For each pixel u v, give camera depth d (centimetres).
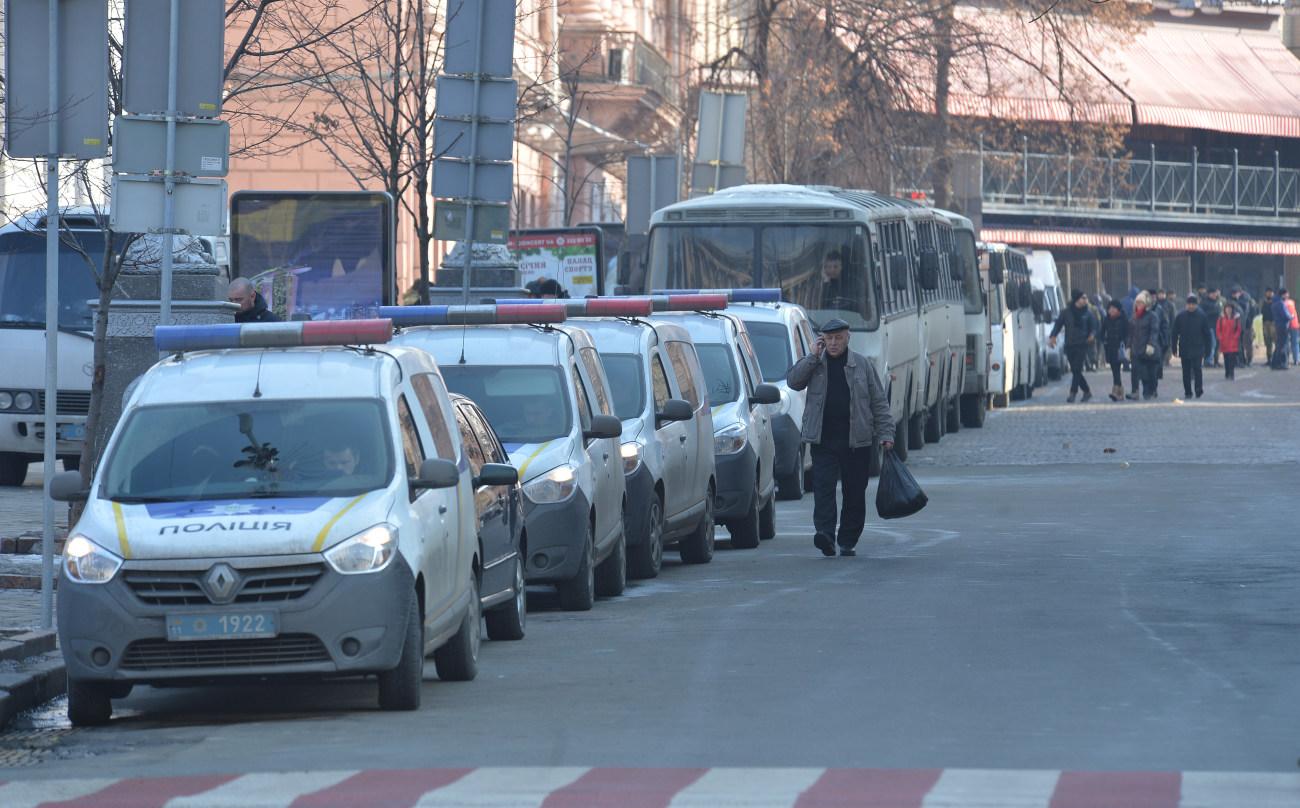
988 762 2372
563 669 3278
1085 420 11281
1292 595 4078
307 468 2962
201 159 3794
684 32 14112
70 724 2888
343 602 2759
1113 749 2452
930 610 3909
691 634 3650
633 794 2200
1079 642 3425
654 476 4638
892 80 12331
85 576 2781
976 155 13512
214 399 3073
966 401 11144
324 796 2222
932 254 8744
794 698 2884
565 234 8662
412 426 3125
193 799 2225
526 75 9912
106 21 3522
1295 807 2098
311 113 8956
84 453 4553
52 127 3528
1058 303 18225
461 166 5634
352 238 6194
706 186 8969
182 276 5184
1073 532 5569
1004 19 13888
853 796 2172
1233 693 2877
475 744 2567
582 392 4353
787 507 6781
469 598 3216
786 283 8075
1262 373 17812
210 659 2766
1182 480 7300
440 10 8588
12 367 6644
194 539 2777
